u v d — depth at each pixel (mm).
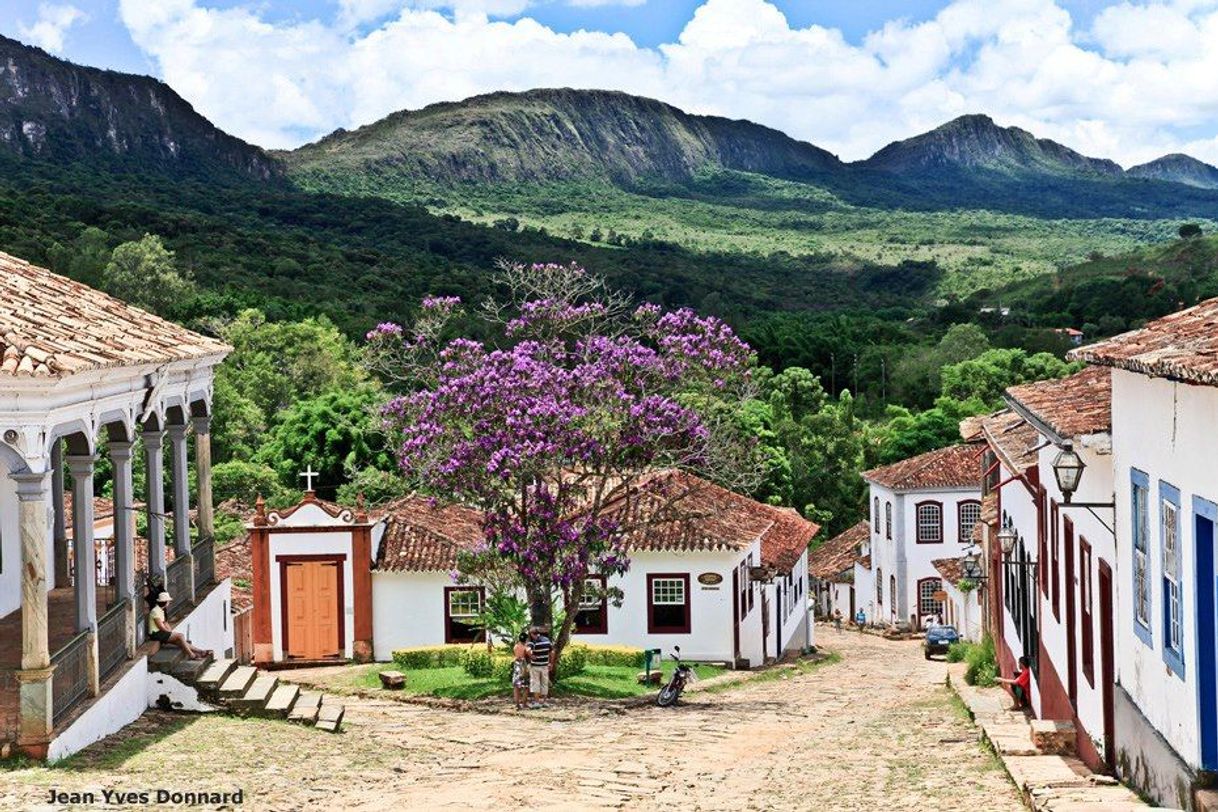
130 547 17500
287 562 32281
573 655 29891
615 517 31516
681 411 27047
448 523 35312
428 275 121750
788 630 43062
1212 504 10094
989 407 77000
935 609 54094
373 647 32688
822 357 103688
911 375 98188
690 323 28438
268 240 128125
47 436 13992
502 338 68438
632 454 26953
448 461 25969
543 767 16797
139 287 82438
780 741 19938
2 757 13805
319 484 51094
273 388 64125
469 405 26281
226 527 41219
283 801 13422
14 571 20250
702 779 16047
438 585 32719
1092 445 13891
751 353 28500
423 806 13617
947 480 53688
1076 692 16234
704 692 29641
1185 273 139500
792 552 42688
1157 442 11875
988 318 132500
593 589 27859
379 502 46625
